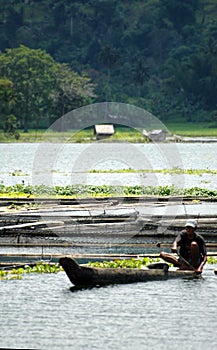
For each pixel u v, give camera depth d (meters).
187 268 53.66
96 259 57.81
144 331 42.91
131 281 51.25
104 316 44.94
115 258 57.69
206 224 65.94
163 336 42.22
